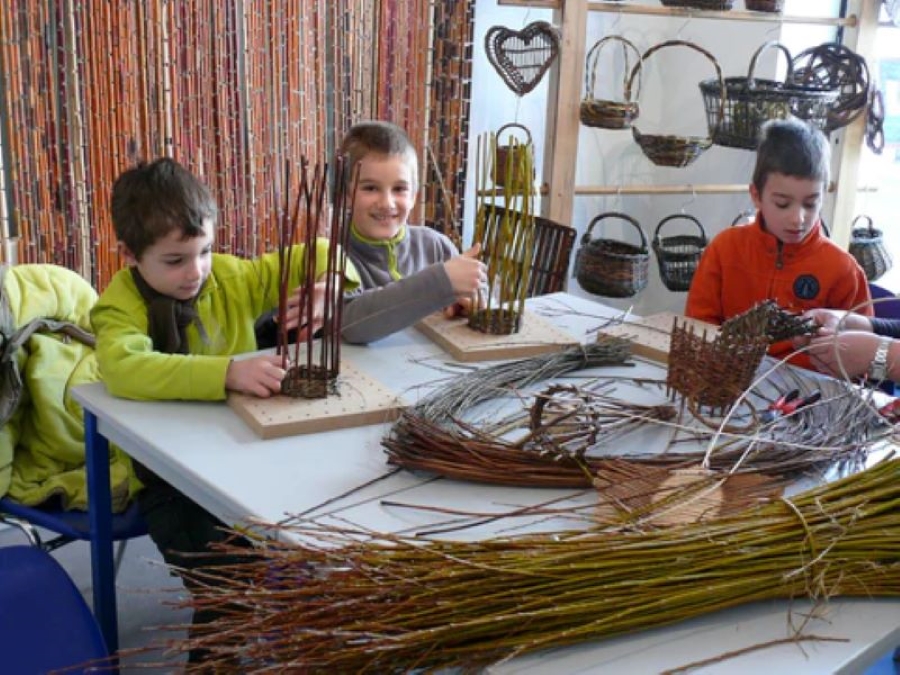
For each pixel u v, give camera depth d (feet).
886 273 11.43
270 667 3.25
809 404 5.24
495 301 7.00
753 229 8.04
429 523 4.10
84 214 8.49
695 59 12.82
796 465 4.50
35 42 7.92
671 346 5.45
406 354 6.15
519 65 11.82
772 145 7.61
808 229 7.73
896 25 11.06
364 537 3.92
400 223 7.73
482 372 5.58
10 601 4.59
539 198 12.40
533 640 3.28
